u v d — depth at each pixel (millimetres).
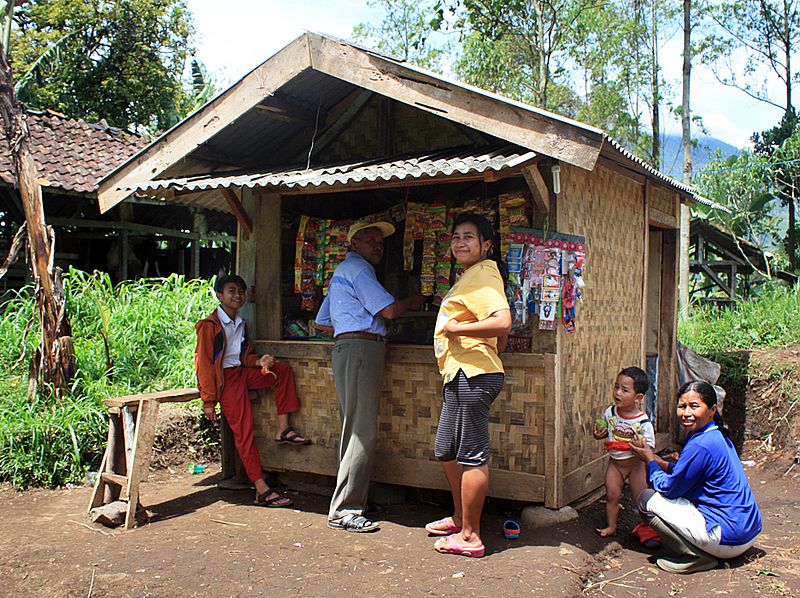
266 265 5230
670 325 6637
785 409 6605
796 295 9375
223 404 4934
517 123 3924
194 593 3389
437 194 5297
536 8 14898
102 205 5184
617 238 5273
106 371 6715
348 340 4391
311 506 4871
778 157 15508
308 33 4496
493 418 4398
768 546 4082
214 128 4812
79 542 4098
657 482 3863
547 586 3379
